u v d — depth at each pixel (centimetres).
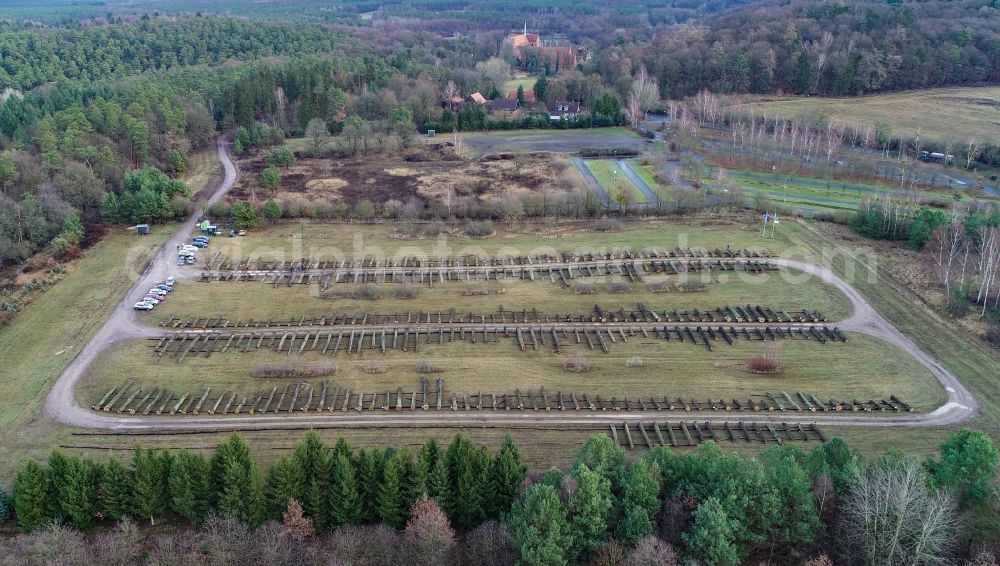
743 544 5375
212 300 10225
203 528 5828
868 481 5447
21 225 11319
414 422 7562
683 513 5434
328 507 5938
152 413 7669
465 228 12912
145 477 5881
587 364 8606
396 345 9075
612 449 5888
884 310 9862
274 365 8481
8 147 14550
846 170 15788
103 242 12169
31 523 5775
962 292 9788
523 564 5228
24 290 10200
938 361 8650
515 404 7838
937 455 6969
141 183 13325
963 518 5259
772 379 8350
